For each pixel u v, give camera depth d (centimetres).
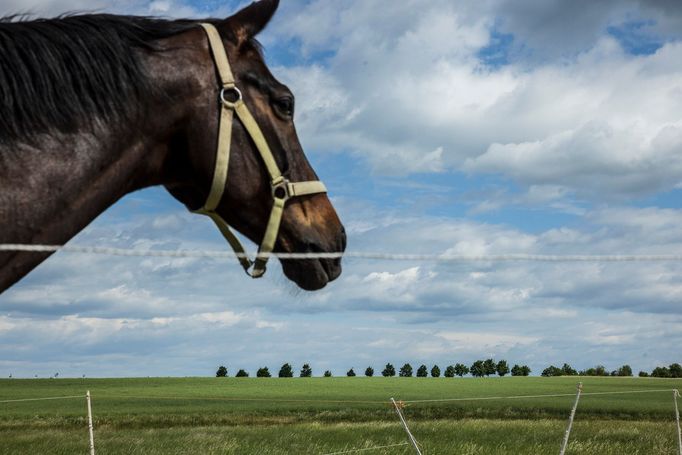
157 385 6031
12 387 5616
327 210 357
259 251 349
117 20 317
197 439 1588
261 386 5884
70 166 293
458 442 1527
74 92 295
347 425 2089
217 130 326
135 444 1491
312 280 350
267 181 337
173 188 350
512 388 5691
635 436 1692
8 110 282
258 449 1459
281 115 341
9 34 291
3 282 287
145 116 313
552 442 1555
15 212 281
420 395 4619
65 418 2625
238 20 340
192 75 322
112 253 248
